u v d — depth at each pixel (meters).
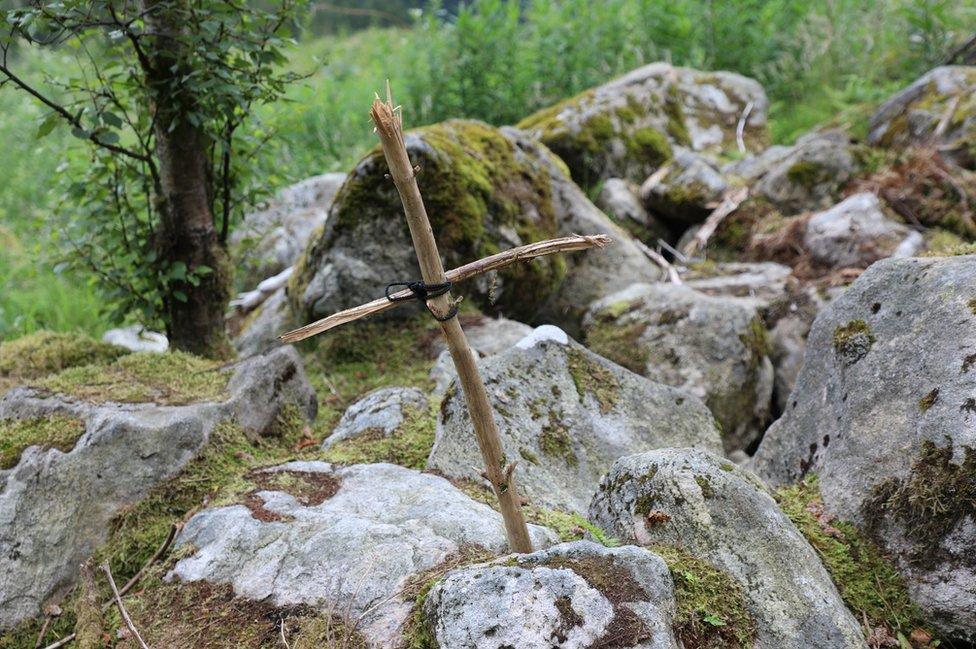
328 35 14.76
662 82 7.35
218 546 2.31
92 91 3.29
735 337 4.12
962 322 2.35
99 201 3.65
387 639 1.90
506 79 8.12
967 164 5.40
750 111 7.49
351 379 4.07
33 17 2.77
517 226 4.61
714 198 5.85
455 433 2.77
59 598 2.39
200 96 3.26
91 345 3.66
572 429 2.88
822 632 1.94
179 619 2.14
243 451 2.86
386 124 1.57
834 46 8.45
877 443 2.39
